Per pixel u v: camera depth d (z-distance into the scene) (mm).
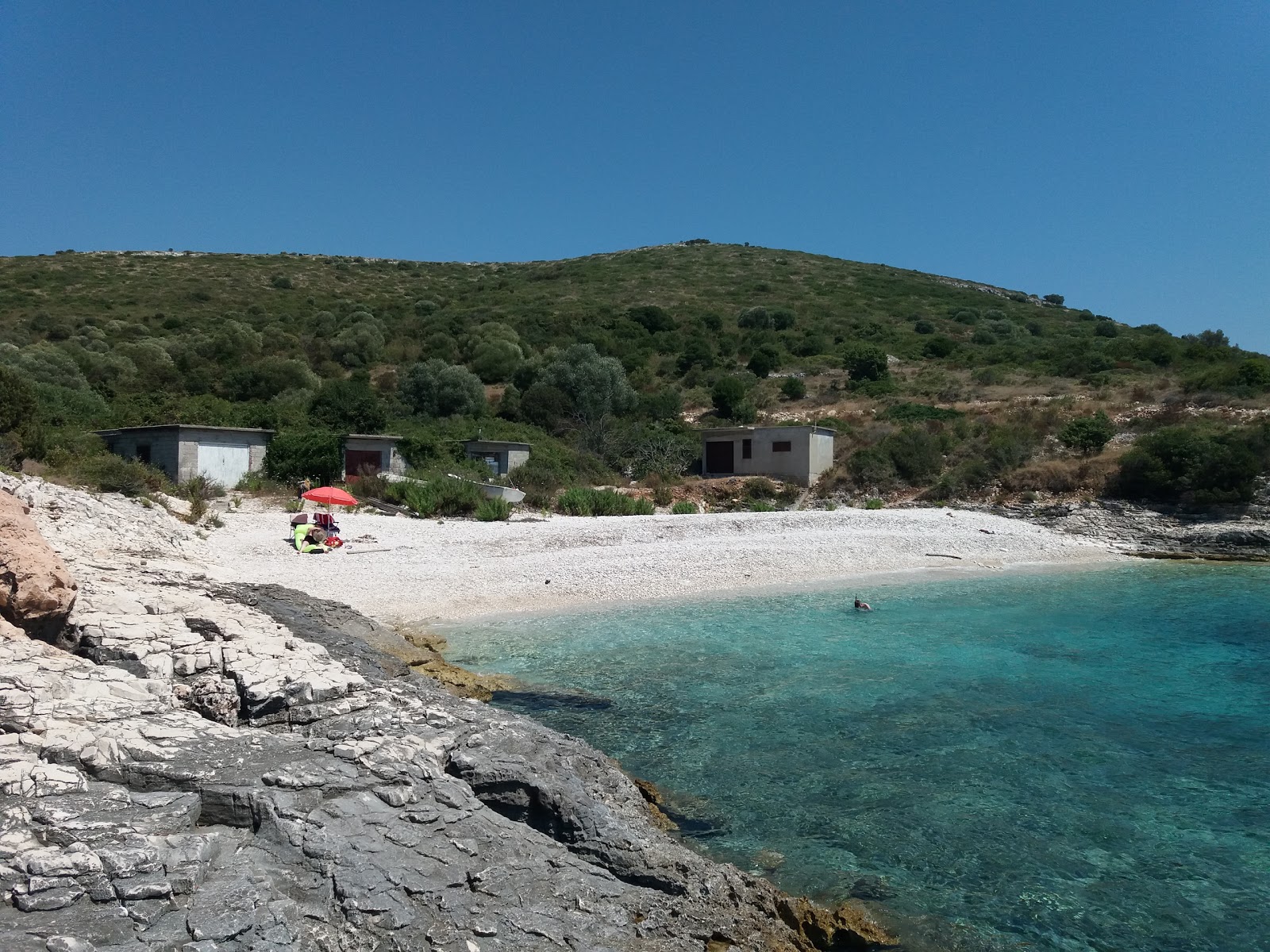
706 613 19734
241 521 26641
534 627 18312
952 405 54656
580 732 11766
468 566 22844
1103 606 20984
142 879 5582
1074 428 40469
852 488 40969
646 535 28328
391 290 103250
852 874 8180
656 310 84250
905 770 10547
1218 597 22297
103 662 9945
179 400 47500
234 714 9453
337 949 5598
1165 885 8039
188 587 15586
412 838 6914
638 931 6641
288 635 12531
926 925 7395
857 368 65688
